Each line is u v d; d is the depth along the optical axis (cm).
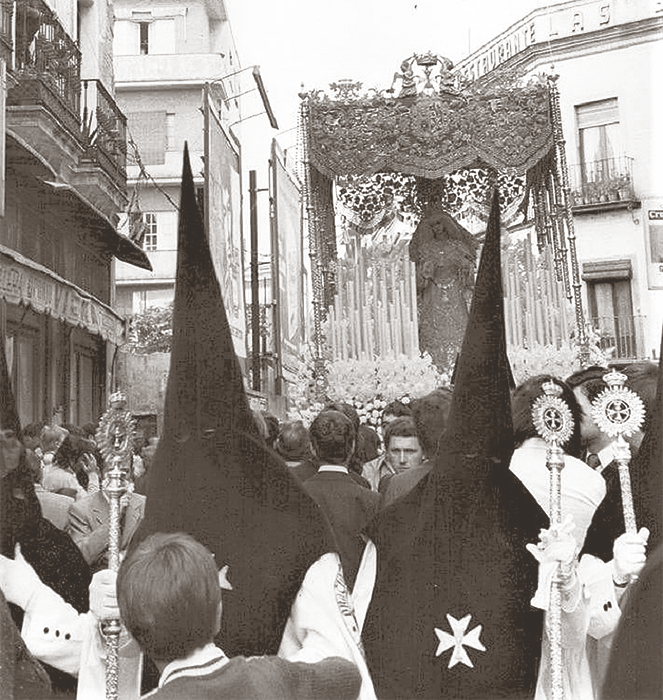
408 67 1012
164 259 1439
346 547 346
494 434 288
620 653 281
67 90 1213
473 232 1169
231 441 272
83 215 1136
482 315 286
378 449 551
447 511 290
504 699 284
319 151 1005
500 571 286
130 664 268
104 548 373
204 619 200
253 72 996
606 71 1587
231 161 953
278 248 1057
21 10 1120
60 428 613
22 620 293
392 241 1100
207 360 273
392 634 292
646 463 311
